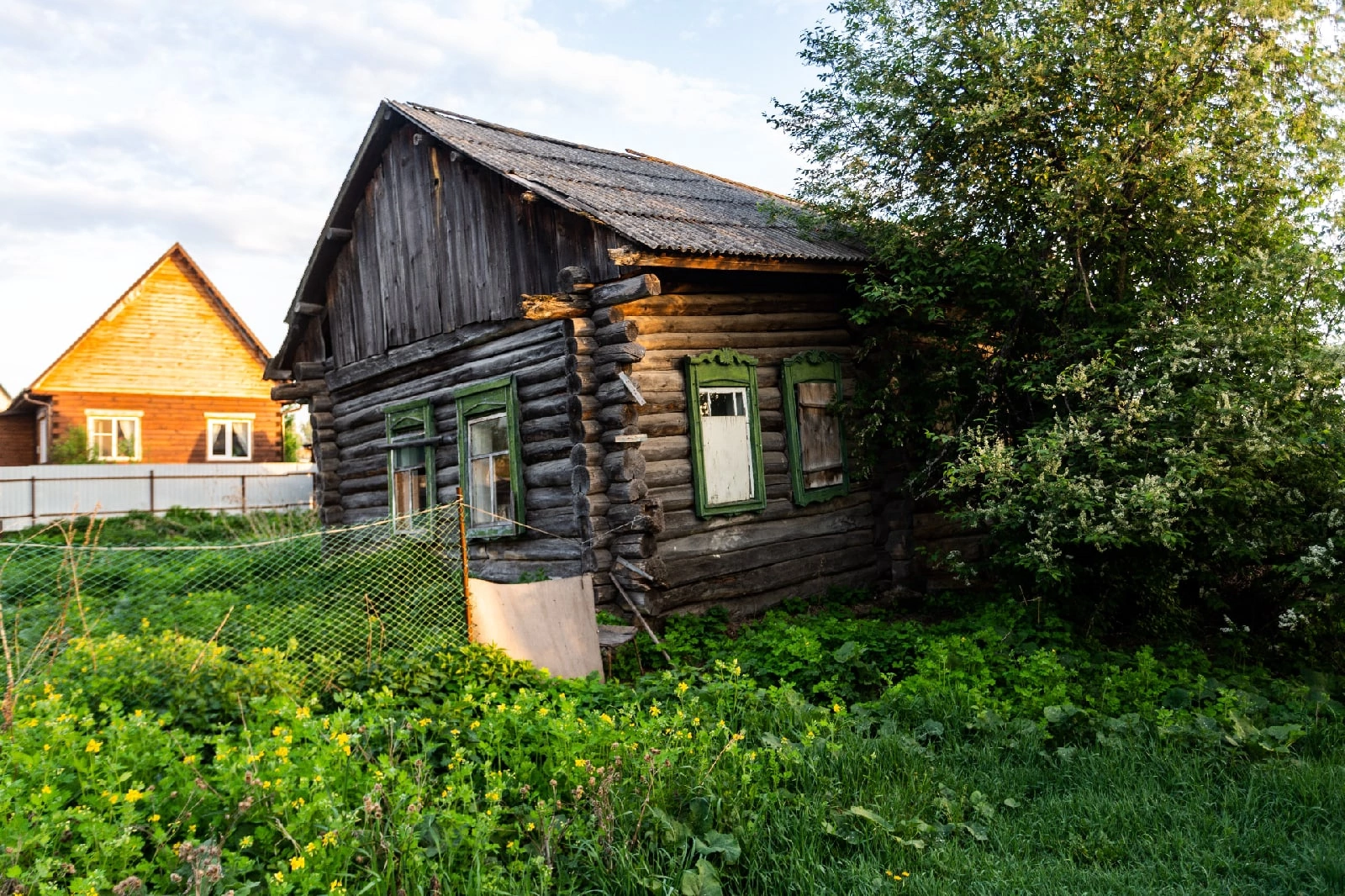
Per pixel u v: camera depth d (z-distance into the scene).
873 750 5.36
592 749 4.65
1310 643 8.28
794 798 4.68
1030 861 4.34
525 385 10.31
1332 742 5.93
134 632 6.70
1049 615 8.68
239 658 5.82
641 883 3.79
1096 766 5.44
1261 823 4.72
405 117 11.84
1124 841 4.49
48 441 28.30
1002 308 9.97
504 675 6.21
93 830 3.28
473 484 11.24
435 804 4.06
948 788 5.11
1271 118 8.91
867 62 10.48
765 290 10.54
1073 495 7.86
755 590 9.91
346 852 3.52
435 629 6.55
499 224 10.84
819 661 7.26
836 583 10.82
